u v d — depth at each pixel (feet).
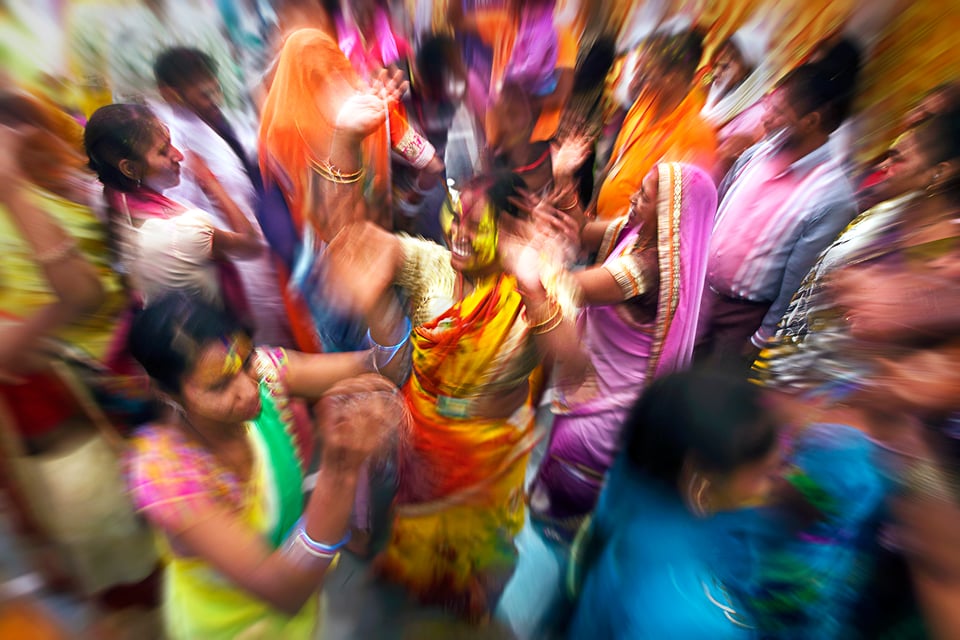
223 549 4.13
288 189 7.40
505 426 6.18
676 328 6.63
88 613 6.70
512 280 5.54
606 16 15.61
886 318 4.16
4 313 5.73
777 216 7.44
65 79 13.02
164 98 8.68
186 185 8.20
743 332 8.13
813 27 11.93
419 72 10.68
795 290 7.48
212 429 4.39
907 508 3.78
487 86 12.45
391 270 6.00
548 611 5.32
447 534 6.58
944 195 4.75
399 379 6.73
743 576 3.93
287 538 4.89
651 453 3.87
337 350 7.80
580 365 6.13
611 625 4.00
